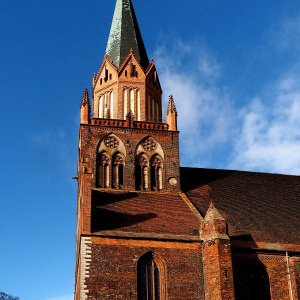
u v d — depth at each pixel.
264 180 66.00
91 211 50.22
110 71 66.38
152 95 66.44
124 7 71.56
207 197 59.62
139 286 47.81
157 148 61.84
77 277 56.34
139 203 56.38
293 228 55.66
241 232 53.06
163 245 49.28
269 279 50.38
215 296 46.59
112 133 61.31
